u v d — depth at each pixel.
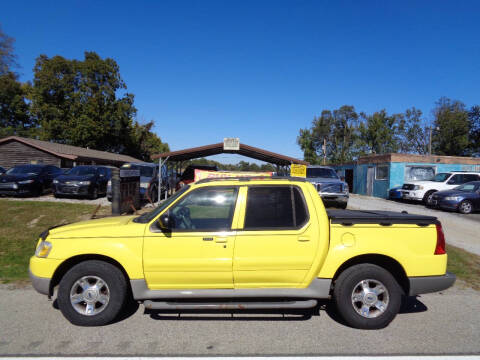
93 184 14.18
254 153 15.34
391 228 3.82
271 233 3.70
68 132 33.34
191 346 3.32
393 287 3.71
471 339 3.51
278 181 3.94
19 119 41.44
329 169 14.62
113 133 36.22
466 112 42.12
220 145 14.01
